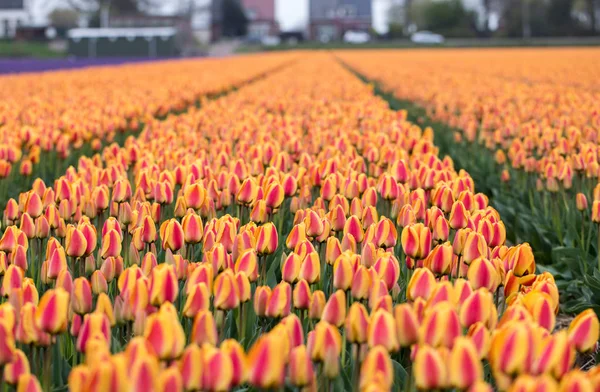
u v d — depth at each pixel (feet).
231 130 14.11
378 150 11.14
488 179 14.53
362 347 5.02
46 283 6.00
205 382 4.42
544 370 4.48
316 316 5.40
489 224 6.61
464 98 23.26
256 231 6.30
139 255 6.72
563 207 11.50
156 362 4.34
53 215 7.12
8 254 6.42
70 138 13.98
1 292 5.80
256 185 7.66
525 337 4.45
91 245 6.25
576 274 9.59
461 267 6.35
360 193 8.43
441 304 4.69
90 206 7.79
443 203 7.59
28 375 4.48
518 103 21.54
